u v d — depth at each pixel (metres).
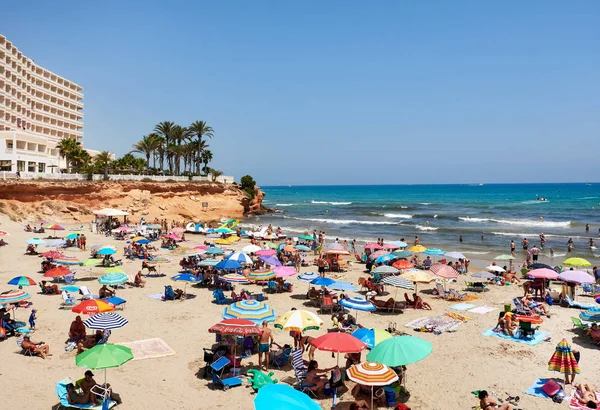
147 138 95.31
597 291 27.75
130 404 12.88
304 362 16.06
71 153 75.62
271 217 88.50
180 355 16.64
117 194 64.62
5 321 18.22
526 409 13.02
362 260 38.50
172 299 24.67
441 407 13.23
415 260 37.59
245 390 13.92
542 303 23.55
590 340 18.95
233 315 16.09
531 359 16.84
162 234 51.31
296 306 24.14
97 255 34.31
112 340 18.08
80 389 13.00
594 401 13.09
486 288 28.91
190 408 12.76
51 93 93.25
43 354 15.97
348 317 20.19
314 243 44.09
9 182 55.44
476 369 15.97
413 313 22.98
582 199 151.38
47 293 24.81
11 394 13.19
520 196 185.00
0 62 75.38
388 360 12.55
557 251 47.78
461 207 119.69
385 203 144.88
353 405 12.15
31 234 46.06
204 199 77.06
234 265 25.91
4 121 75.56
